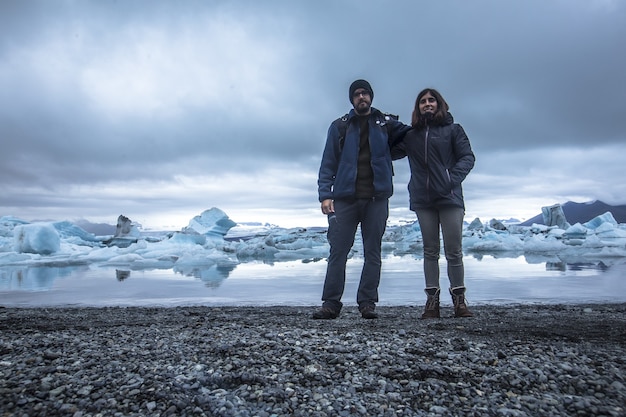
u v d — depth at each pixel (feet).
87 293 19.53
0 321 10.72
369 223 11.18
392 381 5.56
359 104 11.07
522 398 4.91
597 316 10.88
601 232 63.31
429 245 11.23
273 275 28.32
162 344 7.35
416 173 11.27
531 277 24.41
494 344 7.09
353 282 22.56
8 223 70.13
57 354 6.57
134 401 4.96
